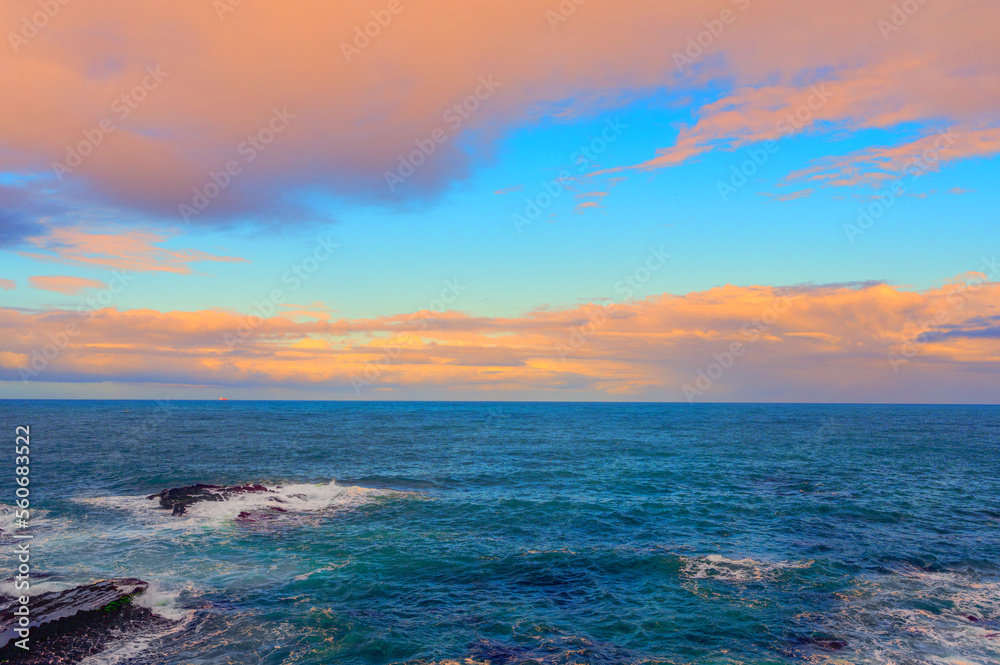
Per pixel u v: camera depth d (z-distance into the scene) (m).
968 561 19.98
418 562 19.62
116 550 20.42
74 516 25.34
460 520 25.64
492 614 15.45
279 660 12.70
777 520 25.77
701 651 13.38
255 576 18.03
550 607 15.98
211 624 14.44
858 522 25.47
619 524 25.03
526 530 24.00
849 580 18.08
